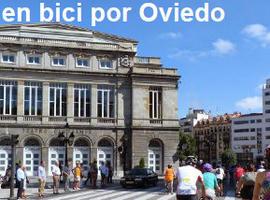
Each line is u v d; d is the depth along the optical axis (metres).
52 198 33.25
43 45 66.12
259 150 198.62
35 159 64.75
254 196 8.56
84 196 35.09
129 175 45.97
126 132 68.25
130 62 69.25
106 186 47.25
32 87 65.75
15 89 65.06
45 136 65.19
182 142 136.88
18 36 65.38
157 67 69.50
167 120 69.31
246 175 14.56
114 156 67.50
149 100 69.25
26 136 64.56
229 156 171.38
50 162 65.12
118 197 34.25
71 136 53.25
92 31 68.69
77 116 66.94
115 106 68.38
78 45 67.62
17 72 65.00
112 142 67.75
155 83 69.31
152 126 68.50
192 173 13.33
